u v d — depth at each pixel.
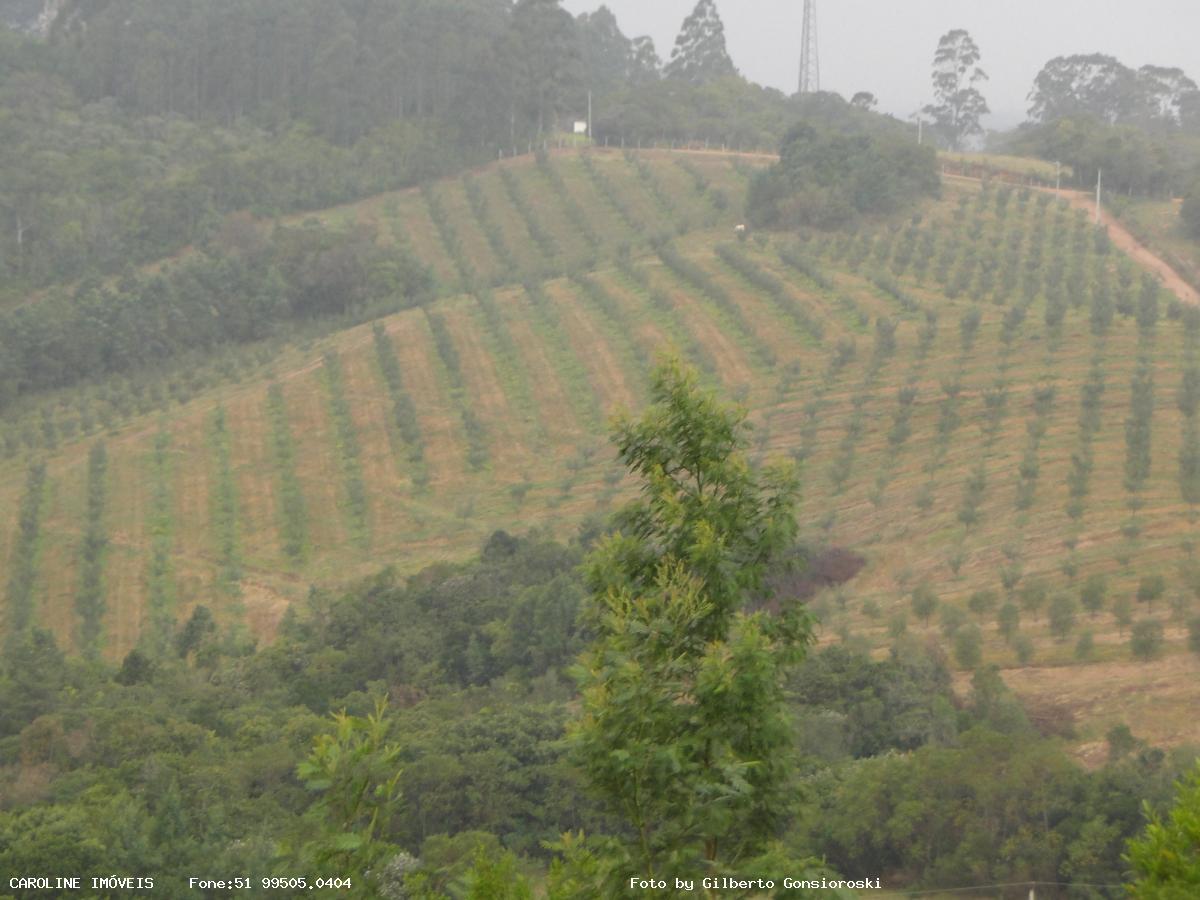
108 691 35.62
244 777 26.33
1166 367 55.81
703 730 9.53
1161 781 21.28
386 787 9.60
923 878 20.77
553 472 60.94
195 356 84.62
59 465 68.62
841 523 47.41
